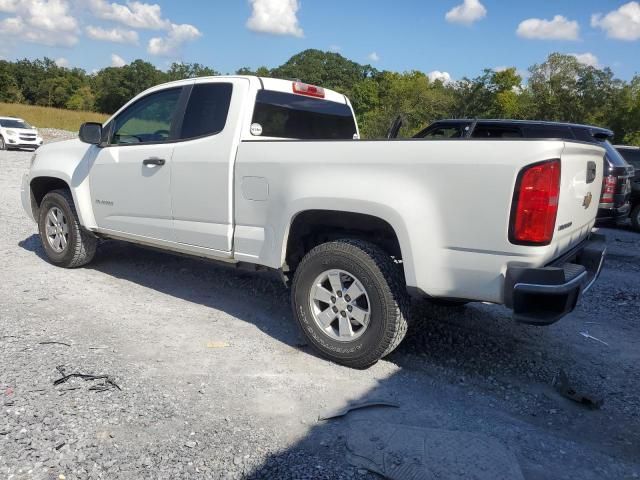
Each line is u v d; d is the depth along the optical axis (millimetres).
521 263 3240
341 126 5742
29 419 3006
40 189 6621
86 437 2887
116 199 5461
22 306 4785
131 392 3381
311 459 2818
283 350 4199
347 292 3879
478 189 3291
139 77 88312
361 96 64688
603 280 7000
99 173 5598
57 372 3562
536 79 46031
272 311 5102
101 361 3777
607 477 2832
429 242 3480
